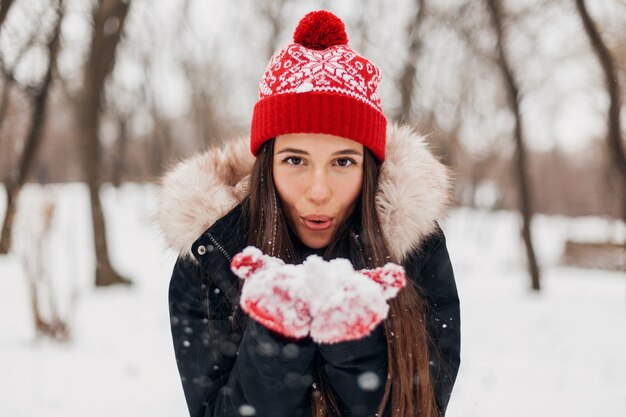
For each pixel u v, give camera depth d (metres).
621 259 15.01
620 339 6.14
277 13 10.32
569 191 37.78
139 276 10.58
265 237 1.42
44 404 3.92
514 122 9.89
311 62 1.42
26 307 6.99
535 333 6.43
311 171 1.40
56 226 5.71
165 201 1.53
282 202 1.46
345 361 1.23
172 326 1.51
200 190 1.48
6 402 3.96
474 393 4.29
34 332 5.68
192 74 17.44
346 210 1.46
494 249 20.05
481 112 19.12
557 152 35.56
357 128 1.40
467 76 15.09
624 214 9.30
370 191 1.45
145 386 4.32
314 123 1.37
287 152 1.40
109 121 22.66
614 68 7.75
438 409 1.46
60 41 8.55
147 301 7.80
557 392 4.31
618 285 11.52
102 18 8.34
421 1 9.03
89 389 4.25
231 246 1.45
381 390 1.31
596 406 4.04
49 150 31.00
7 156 11.63
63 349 5.30
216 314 1.46
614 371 4.86
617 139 8.01
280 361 1.18
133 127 25.41
